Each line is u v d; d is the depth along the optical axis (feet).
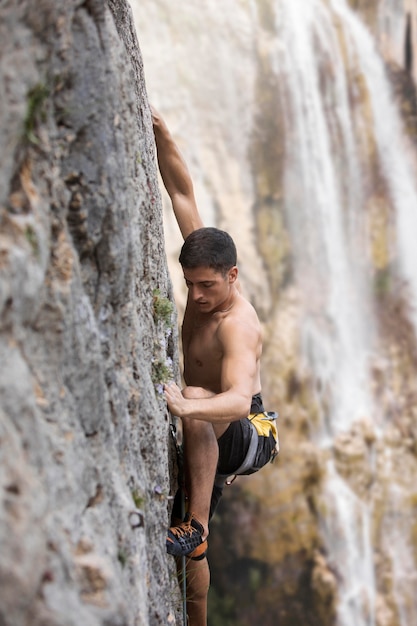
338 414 78.23
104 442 11.62
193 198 19.12
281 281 80.18
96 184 11.63
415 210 87.97
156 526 14.35
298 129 84.43
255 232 80.07
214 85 81.92
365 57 90.02
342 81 87.92
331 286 82.53
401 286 85.66
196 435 15.80
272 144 83.05
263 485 72.90
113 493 11.55
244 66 83.46
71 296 10.73
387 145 88.69
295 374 77.25
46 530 8.88
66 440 10.12
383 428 79.92
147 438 14.05
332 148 86.43
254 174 81.76
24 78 9.84
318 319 80.79
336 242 84.53
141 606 11.79
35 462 9.11
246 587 71.56
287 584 71.82
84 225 11.49
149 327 15.25
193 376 16.26
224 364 15.16
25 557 8.27
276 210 81.92
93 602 9.61
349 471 75.56
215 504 17.22
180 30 81.92
